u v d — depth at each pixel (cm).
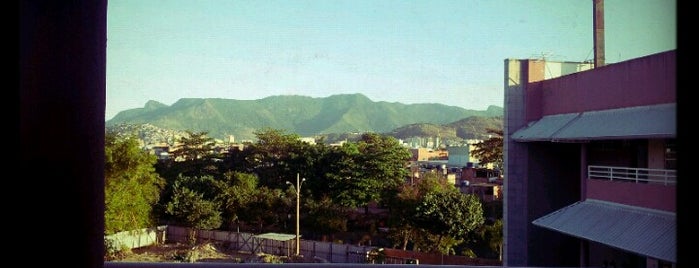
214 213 2228
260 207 2319
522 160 1348
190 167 2664
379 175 2356
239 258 1948
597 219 1051
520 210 1344
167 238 2220
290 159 2512
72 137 183
